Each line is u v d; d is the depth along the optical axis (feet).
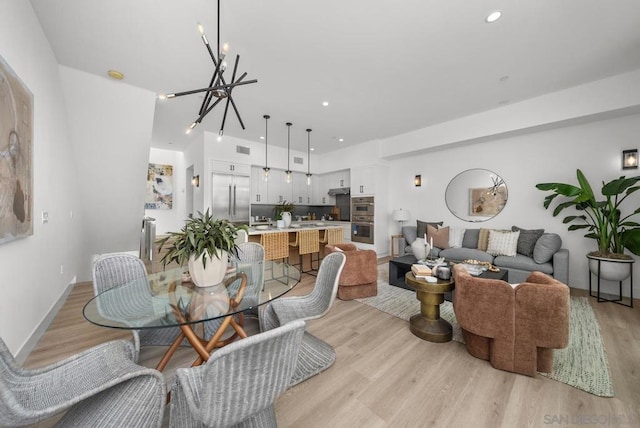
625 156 10.99
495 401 5.04
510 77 10.27
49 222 8.23
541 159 13.24
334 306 10.11
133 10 6.66
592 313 9.10
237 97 11.94
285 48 8.31
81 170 11.66
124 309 4.94
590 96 10.70
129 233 15.46
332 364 6.26
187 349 6.84
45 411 2.88
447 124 15.34
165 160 25.18
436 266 8.40
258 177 21.42
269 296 5.71
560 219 12.73
